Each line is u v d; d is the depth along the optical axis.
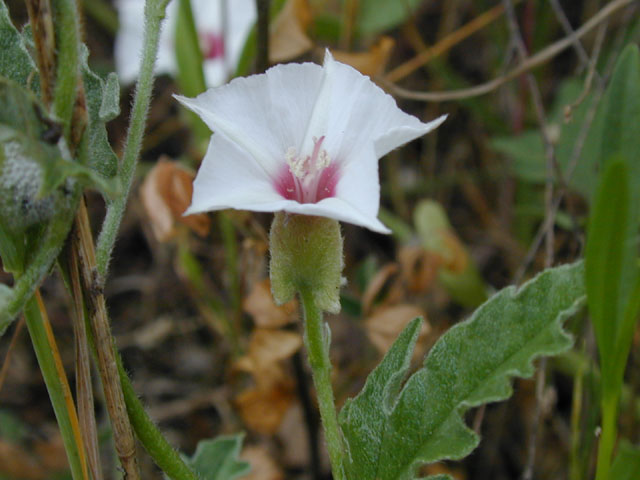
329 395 0.08
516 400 0.16
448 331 0.08
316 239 0.07
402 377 0.08
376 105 0.08
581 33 0.14
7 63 0.08
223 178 0.07
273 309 0.13
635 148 0.10
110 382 0.07
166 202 0.13
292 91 0.08
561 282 0.08
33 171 0.06
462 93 0.14
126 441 0.08
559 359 0.14
